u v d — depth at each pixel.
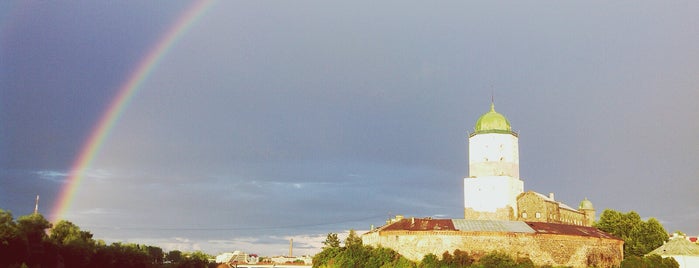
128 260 116.31
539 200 127.56
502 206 127.31
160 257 169.62
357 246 107.12
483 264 97.31
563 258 104.94
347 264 103.00
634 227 126.44
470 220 109.69
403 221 110.25
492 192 128.38
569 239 106.44
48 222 100.69
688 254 107.25
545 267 100.25
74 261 102.12
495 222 109.50
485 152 132.38
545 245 104.12
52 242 99.19
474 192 130.12
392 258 102.50
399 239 104.19
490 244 102.12
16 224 90.88
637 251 121.00
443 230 102.38
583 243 107.75
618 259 112.69
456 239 101.69
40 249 94.69
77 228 112.31
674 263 104.12
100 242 115.94
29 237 94.94
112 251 113.56
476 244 101.88
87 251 105.50
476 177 131.12
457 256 98.75
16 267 83.12
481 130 134.00
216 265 183.25
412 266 99.69
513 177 132.00
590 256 107.94
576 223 144.12
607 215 132.00
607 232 127.75
